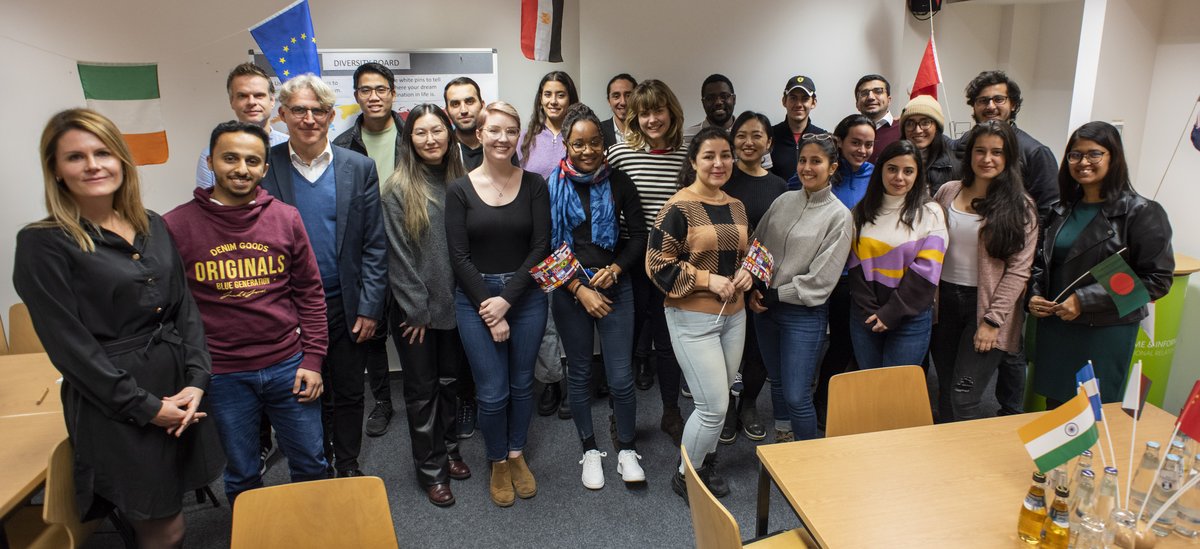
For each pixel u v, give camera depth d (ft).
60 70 10.44
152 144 10.89
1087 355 7.35
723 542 4.03
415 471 8.73
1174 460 4.26
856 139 8.87
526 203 7.35
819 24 11.96
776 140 10.73
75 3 10.32
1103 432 5.63
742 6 11.71
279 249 6.01
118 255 4.99
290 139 6.91
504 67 11.98
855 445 5.37
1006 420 5.79
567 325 7.76
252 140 5.65
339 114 11.07
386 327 8.54
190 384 5.41
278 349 6.19
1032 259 7.30
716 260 7.17
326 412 8.28
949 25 13.16
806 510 4.50
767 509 5.53
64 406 5.12
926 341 7.55
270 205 6.04
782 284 7.64
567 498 8.07
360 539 4.37
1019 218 7.14
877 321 7.46
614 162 8.67
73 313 4.78
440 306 7.47
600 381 11.05
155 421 5.11
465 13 11.62
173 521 5.57
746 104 12.14
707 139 6.91
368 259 7.25
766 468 5.20
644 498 8.04
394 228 7.25
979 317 7.49
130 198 5.08
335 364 7.43
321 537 4.33
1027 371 9.91
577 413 8.22
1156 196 10.48
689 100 11.96
